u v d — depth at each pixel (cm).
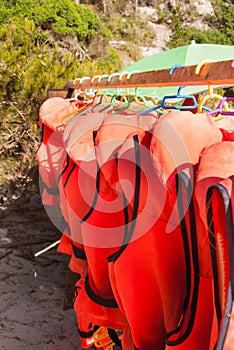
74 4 1908
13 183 573
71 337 317
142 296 146
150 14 2620
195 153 123
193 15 2770
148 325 149
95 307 189
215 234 106
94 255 186
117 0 2475
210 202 107
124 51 2195
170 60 375
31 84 587
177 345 130
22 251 452
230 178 104
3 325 327
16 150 611
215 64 133
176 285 142
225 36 2739
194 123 126
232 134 134
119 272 151
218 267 107
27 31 639
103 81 229
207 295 126
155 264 143
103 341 226
